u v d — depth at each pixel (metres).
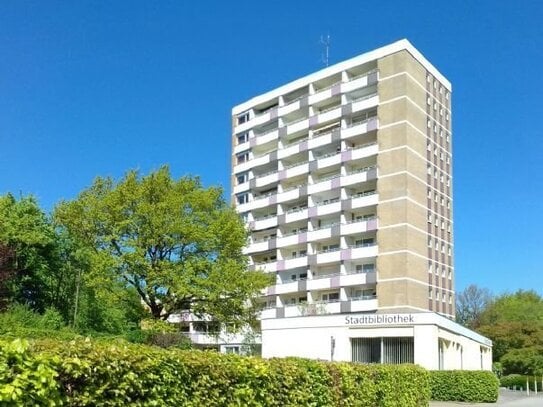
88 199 45.78
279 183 80.12
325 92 76.12
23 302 48.44
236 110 89.50
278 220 77.94
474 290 99.81
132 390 6.87
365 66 73.50
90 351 6.60
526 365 70.38
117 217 45.22
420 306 66.00
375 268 67.62
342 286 68.44
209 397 8.15
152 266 44.62
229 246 46.81
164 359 7.45
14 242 47.34
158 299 45.22
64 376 6.17
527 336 75.00
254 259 81.25
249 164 84.56
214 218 47.56
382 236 67.00
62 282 52.34
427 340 36.94
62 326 39.91
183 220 45.22
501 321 82.56
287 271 76.69
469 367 45.31
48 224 51.00
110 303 45.53
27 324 35.78
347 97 74.12
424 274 67.56
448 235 74.75
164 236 44.34
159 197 46.06
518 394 49.47
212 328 49.91
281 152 79.88
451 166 78.00
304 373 10.95
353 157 71.31
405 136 67.62
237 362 8.95
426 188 70.44
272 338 44.12
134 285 44.91
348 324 40.47
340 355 40.28
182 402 7.63
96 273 43.91
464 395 32.62
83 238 46.16
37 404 5.72
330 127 76.00
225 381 8.47
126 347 7.14
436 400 33.00
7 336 6.12
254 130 86.06
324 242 74.12
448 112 78.69
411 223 66.56
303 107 78.44
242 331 50.97
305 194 75.62
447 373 33.22
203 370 8.09
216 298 44.59
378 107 70.38
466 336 44.88
